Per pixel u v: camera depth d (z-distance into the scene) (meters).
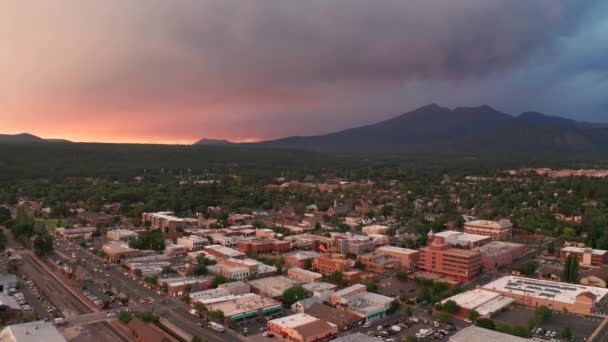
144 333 192.88
